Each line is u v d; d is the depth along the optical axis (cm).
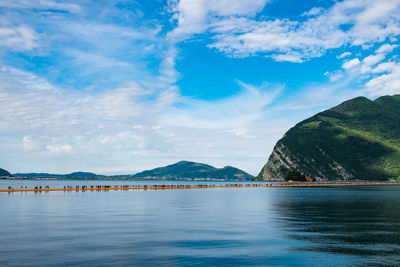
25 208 4603
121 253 1944
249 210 4494
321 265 1705
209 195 8719
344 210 4488
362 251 2002
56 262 1739
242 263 1745
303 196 8338
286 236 2483
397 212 4212
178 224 3098
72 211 4225
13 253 1923
